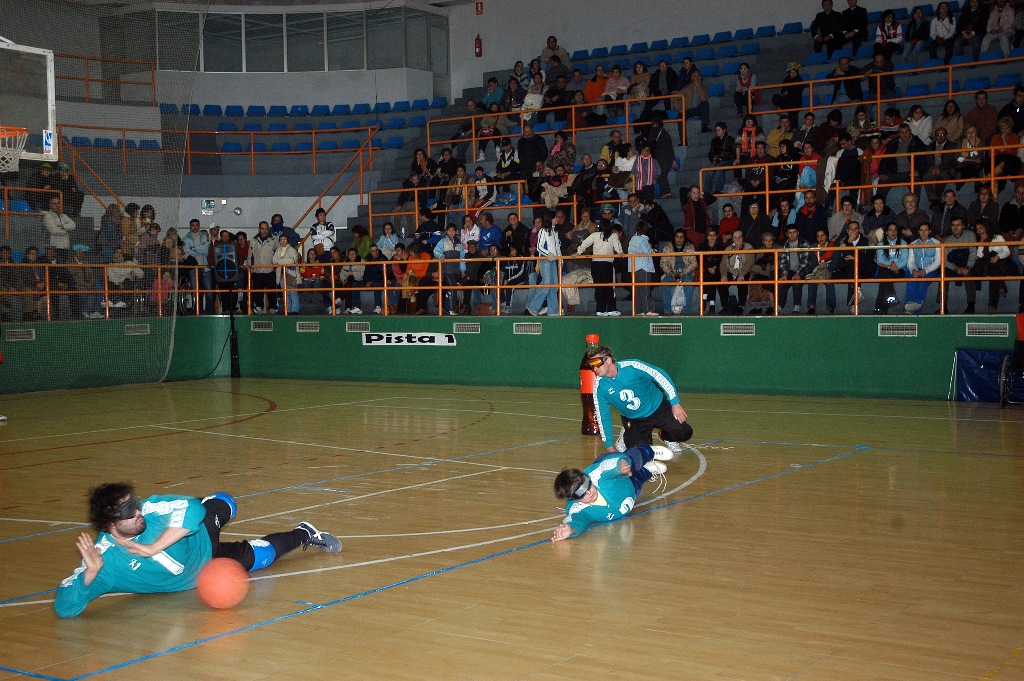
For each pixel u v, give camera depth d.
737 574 6.13
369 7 29.42
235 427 13.68
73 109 25.92
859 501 8.24
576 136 24.20
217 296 22.42
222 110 28.89
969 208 16.83
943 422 12.97
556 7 28.50
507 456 10.84
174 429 13.58
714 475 9.47
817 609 5.41
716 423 13.17
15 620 5.50
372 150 27.20
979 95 18.97
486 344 19.44
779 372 16.81
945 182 17.31
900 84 22.38
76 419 14.84
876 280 15.78
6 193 19.94
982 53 21.67
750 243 17.97
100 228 20.69
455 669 4.62
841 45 23.52
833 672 4.48
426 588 5.95
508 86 26.16
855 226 16.61
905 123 19.25
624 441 9.70
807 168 18.98
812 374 16.55
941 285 15.59
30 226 20.02
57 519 8.17
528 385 19.03
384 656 4.81
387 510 8.17
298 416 14.81
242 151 27.91
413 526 7.58
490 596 5.77
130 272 20.69
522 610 5.49
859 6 23.34
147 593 5.89
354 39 29.70
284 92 29.47
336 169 27.44
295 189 26.48
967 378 15.30
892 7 24.33
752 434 12.13
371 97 29.53
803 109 21.02
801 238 17.70
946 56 21.89
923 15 23.23
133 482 9.67
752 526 7.40
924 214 16.64
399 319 20.39
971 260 16.09
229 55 29.47
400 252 20.70
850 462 10.12
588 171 21.84
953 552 6.58
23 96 17.12
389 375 20.59
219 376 22.28
